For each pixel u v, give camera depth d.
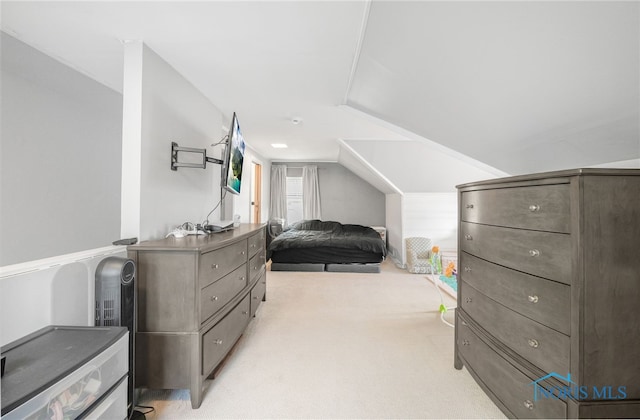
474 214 1.61
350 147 4.49
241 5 1.40
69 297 1.21
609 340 0.99
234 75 2.20
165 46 1.78
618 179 0.99
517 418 1.24
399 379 1.71
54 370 0.83
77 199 2.43
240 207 4.78
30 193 2.06
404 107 2.36
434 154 4.46
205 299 1.53
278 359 1.94
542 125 1.63
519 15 1.09
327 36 1.67
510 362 1.29
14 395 0.71
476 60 1.45
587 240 0.98
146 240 1.74
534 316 1.17
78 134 2.44
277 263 4.53
